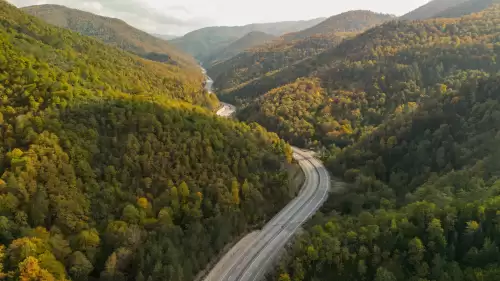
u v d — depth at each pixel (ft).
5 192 258.98
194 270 293.02
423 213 266.98
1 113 307.17
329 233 306.14
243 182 386.32
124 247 270.67
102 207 290.35
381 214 308.19
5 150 289.33
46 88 346.33
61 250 253.24
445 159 390.21
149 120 363.76
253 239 350.64
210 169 369.71
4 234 243.81
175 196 325.01
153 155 341.62
